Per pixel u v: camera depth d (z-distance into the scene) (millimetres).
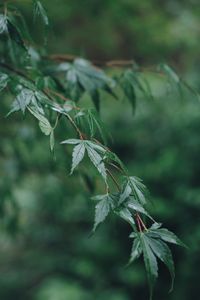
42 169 2777
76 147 1158
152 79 3980
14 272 4953
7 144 2705
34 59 1752
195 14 4594
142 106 4336
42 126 1172
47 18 1327
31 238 5066
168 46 4656
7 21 1293
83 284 4547
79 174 2016
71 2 4121
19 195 4316
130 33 4906
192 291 3982
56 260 4836
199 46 4641
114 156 1168
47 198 3039
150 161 4340
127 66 2010
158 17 4398
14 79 1266
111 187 2506
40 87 1409
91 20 4520
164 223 3943
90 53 5078
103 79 1767
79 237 4762
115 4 4234
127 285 4332
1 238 5078
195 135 4113
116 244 4422
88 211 4395
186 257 3928
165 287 4113
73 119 1263
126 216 1127
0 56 1765
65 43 4598
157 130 4422
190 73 4473
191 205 3863
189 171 4066
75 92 1729
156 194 4082
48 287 4324
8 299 4727
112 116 4672
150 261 1082
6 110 2400
